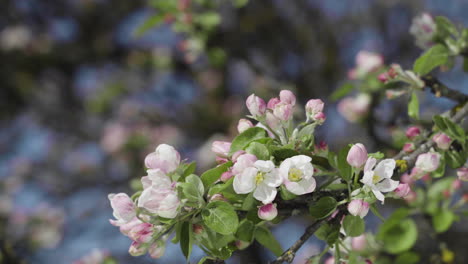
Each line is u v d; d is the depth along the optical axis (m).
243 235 1.43
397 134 1.70
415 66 1.57
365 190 1.39
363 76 1.85
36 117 4.27
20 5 4.09
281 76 2.88
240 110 3.90
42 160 4.36
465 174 1.51
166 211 1.36
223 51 2.34
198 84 4.05
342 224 1.39
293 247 1.39
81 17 4.07
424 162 1.49
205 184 1.38
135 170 3.99
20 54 4.02
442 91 1.58
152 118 4.11
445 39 1.65
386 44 3.45
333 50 3.28
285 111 1.41
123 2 4.01
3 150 4.41
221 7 3.02
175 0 2.18
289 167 1.36
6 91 4.12
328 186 1.41
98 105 4.16
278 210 1.40
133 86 4.22
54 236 3.70
